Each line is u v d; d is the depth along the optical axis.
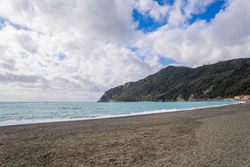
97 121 16.86
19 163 4.94
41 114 30.81
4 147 6.80
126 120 17.19
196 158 4.80
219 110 27.23
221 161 4.47
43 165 4.74
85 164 4.73
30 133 10.11
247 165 4.13
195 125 11.53
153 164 4.54
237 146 5.72
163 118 18.23
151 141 7.24
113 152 5.80
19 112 35.47
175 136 8.09
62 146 6.79
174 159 4.85
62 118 22.91
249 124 10.27
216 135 7.69
